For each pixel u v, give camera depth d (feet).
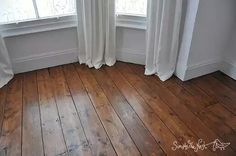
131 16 7.53
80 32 7.57
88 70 7.95
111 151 4.91
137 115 5.93
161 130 5.45
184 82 7.28
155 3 6.42
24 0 6.64
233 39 7.02
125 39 8.02
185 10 6.43
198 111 6.05
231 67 7.35
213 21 6.48
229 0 6.30
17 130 5.44
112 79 7.48
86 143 5.11
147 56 7.41
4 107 6.17
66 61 8.25
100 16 7.14
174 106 6.24
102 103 6.37
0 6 6.45
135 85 7.17
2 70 6.96
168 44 6.95
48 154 4.85
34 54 7.61
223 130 5.44
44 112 6.01
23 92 6.78
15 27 6.87
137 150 4.93
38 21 7.09
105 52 8.05
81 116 5.89
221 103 6.35
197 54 6.96
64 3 7.17
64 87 7.03
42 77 7.52
